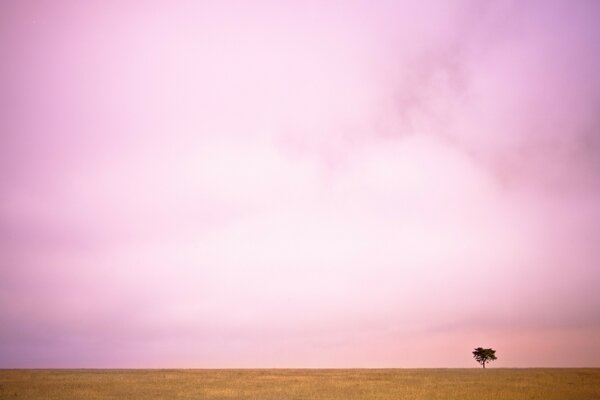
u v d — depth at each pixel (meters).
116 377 52.09
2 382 44.94
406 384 43.19
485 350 96.50
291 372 64.12
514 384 42.31
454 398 32.75
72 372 63.50
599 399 32.06
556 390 36.81
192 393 36.12
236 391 37.50
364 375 56.56
